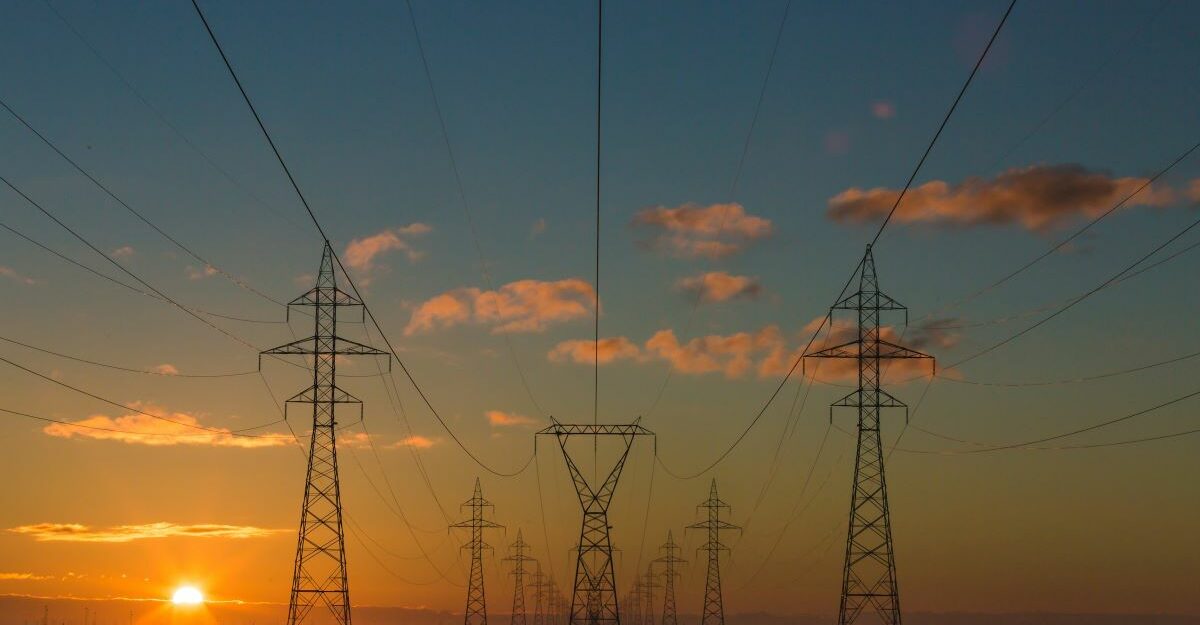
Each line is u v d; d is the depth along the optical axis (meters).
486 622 122.19
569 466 83.81
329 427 79.25
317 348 79.19
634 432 82.94
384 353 80.06
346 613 77.75
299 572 77.81
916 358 80.12
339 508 78.75
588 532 83.19
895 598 78.25
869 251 80.69
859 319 80.56
